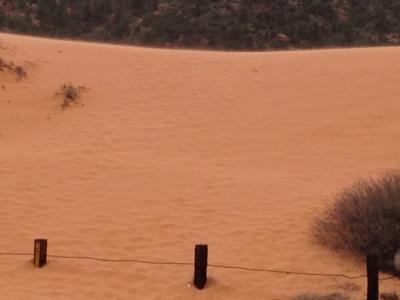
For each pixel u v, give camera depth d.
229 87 23.80
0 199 15.80
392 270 12.59
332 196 15.91
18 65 23.27
